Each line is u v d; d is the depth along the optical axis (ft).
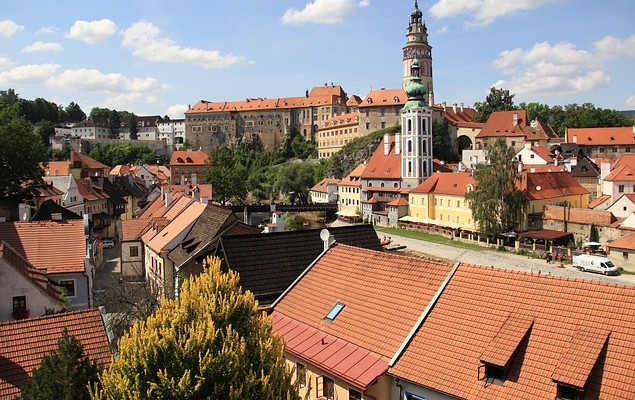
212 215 191.93
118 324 141.79
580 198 378.12
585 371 66.13
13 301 117.60
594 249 290.76
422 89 486.79
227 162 617.62
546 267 270.05
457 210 397.80
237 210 504.43
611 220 299.79
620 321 70.74
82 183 397.39
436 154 632.38
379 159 530.68
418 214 435.12
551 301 78.54
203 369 65.41
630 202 309.01
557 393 67.67
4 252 126.00
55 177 375.45
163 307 75.10
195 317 72.02
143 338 67.26
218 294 75.72
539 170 442.09
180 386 63.52
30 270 132.87
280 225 170.60
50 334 86.99
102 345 88.22
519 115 597.11
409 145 483.92
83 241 168.96
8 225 167.12
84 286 161.99
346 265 114.21
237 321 74.28
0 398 77.46
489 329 80.43
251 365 69.87
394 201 451.53
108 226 404.16
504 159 333.62
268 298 126.11
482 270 90.48
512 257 296.10
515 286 84.07
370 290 103.19
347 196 549.13
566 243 313.12
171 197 278.05
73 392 68.33
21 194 321.52
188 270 170.50
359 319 98.07
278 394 70.33
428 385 77.77
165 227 229.66
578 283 78.02
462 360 78.59
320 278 115.44
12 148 314.14
